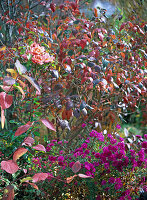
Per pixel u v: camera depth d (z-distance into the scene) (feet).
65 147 7.06
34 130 5.89
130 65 7.57
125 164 5.73
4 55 6.56
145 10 10.99
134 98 8.00
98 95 8.52
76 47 7.18
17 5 8.15
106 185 5.80
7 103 3.39
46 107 6.94
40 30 6.67
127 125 11.83
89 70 6.05
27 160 5.87
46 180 5.86
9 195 3.84
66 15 8.25
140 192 5.73
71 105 5.78
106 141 6.97
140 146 6.45
